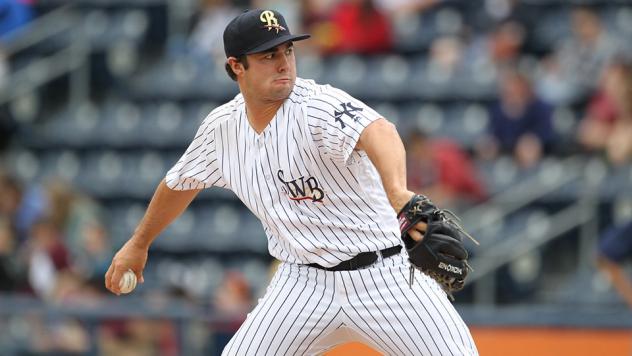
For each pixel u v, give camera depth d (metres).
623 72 33.75
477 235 32.81
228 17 44.34
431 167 32.59
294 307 15.20
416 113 39.84
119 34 45.44
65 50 45.00
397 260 15.05
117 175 41.56
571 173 34.06
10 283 31.92
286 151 14.76
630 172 33.34
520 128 35.47
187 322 27.67
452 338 14.87
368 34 41.59
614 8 41.41
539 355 26.09
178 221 38.94
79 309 28.19
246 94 14.84
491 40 40.66
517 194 34.03
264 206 15.27
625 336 25.75
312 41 42.25
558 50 39.59
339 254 14.94
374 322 15.01
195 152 15.93
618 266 26.11
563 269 32.44
